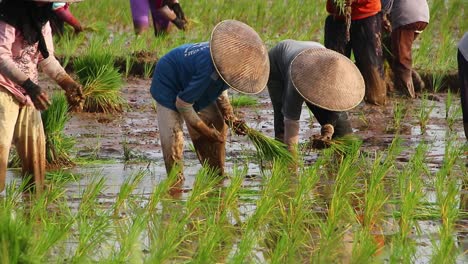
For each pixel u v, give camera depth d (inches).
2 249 339.9
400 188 495.5
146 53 900.0
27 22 462.6
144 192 510.3
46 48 472.1
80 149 619.5
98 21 1104.2
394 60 802.2
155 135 667.4
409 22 786.2
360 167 562.9
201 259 375.9
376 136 673.0
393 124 712.4
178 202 480.7
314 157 596.7
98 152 613.0
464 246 419.2
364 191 511.8
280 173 502.9
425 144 636.1
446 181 531.5
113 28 1127.6
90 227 419.8
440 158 596.7
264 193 475.5
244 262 387.9
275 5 1206.9
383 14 788.6
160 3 961.5
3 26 456.4
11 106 475.2
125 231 423.8
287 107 544.7
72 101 486.0
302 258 399.2
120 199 460.4
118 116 731.4
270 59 576.4
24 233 361.7
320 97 515.2
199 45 500.4
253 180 536.4
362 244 389.4
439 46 976.9
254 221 430.6
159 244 395.2
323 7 1219.9
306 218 458.6
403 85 804.6
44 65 482.0
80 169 566.9
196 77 490.9
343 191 488.1
